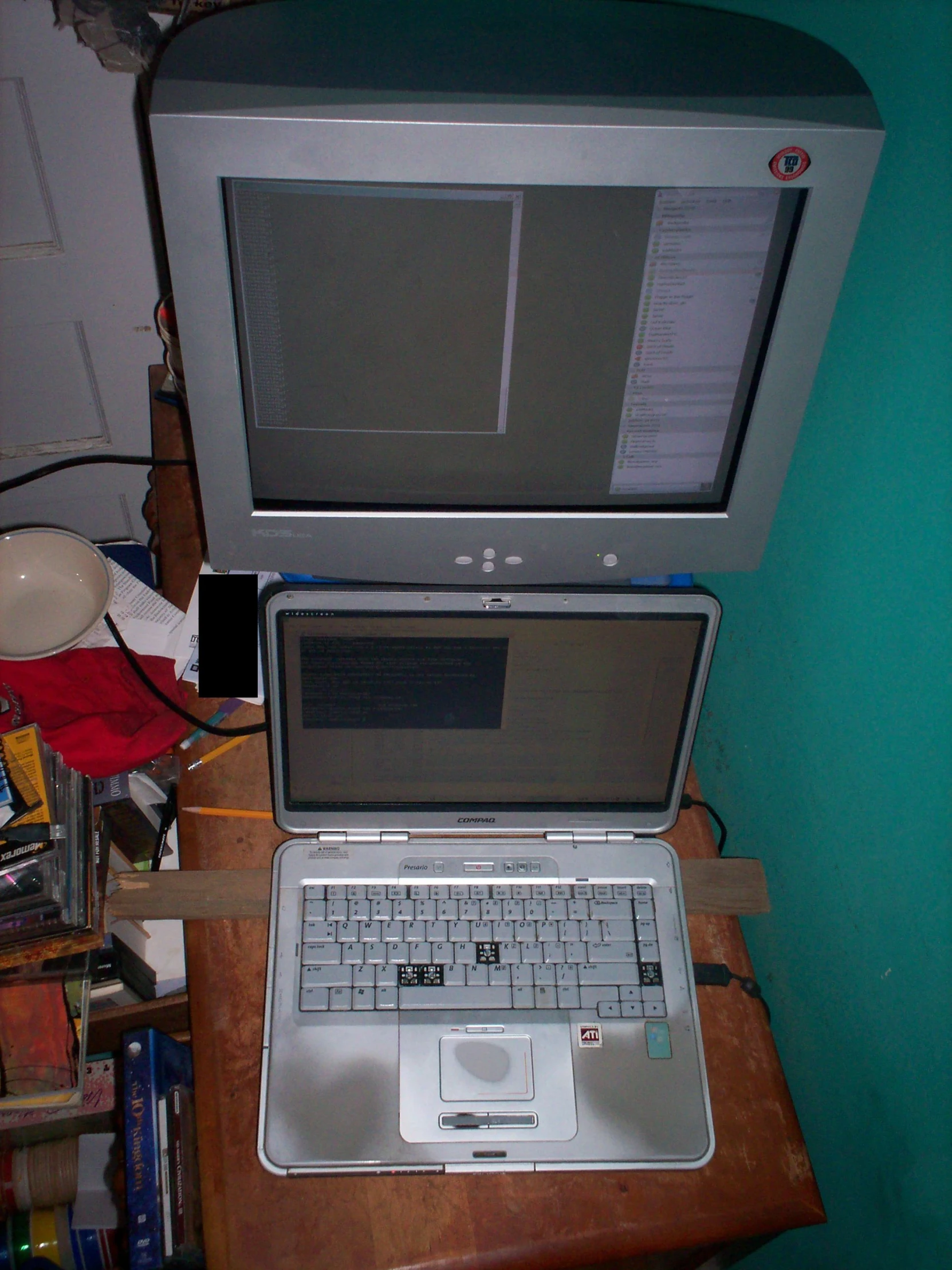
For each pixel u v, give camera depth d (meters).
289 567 0.73
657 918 0.77
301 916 0.76
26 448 1.64
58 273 1.42
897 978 0.65
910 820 0.61
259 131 0.50
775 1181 0.69
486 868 0.78
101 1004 0.98
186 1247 0.72
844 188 0.53
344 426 0.65
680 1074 0.71
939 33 0.51
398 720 0.76
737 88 0.53
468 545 0.71
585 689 0.75
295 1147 0.67
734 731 0.90
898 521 0.60
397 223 0.54
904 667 0.60
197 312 0.57
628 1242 0.66
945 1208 0.61
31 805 0.71
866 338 0.62
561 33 0.59
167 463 1.14
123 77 1.23
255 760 0.90
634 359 0.62
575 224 0.55
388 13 0.61
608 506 0.71
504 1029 0.72
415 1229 0.66
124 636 0.97
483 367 0.62
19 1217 1.03
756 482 0.67
